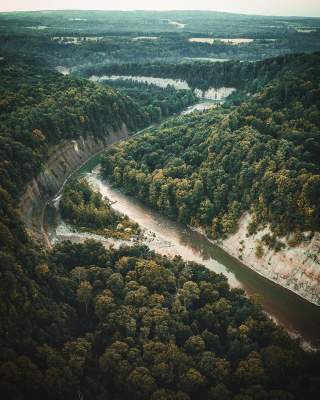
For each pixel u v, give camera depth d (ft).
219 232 574.56
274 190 528.22
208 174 614.34
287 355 369.09
